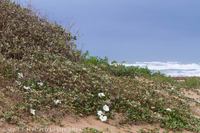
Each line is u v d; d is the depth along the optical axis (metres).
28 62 15.22
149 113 14.21
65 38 18.30
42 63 15.22
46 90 13.70
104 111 13.55
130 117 13.66
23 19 17.52
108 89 14.76
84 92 14.22
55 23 18.69
